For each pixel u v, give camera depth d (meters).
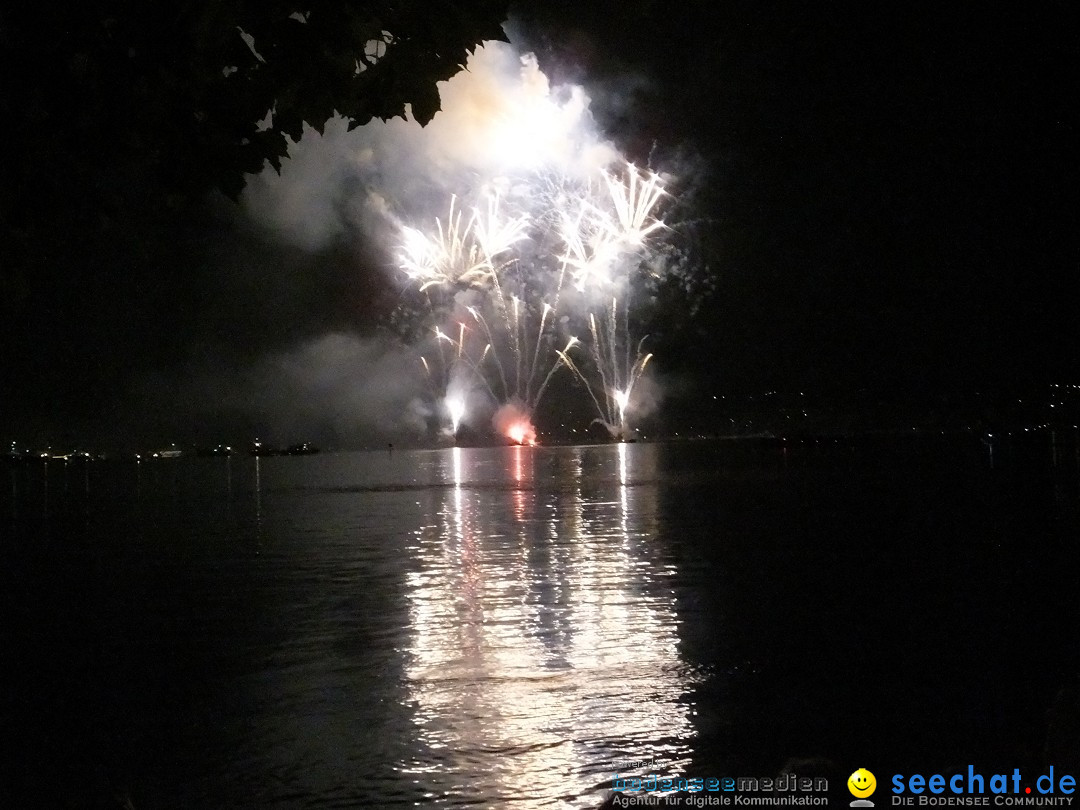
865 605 11.41
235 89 4.87
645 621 10.91
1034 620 10.41
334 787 6.60
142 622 11.53
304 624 11.18
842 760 6.83
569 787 6.54
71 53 4.58
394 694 8.45
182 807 6.38
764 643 9.80
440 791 6.52
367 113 5.18
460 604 12.09
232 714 8.04
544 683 8.67
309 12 4.84
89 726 7.84
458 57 5.14
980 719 7.53
